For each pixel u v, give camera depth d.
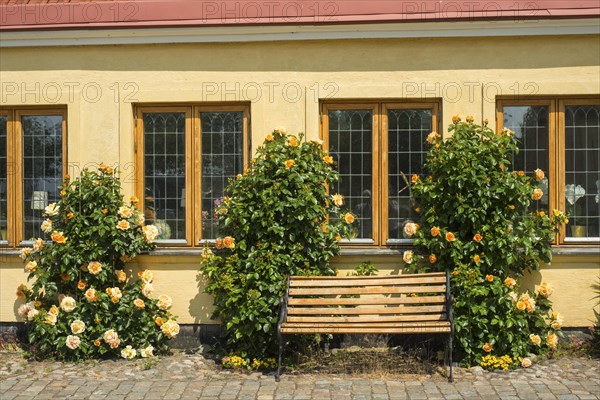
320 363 7.22
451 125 7.45
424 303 7.10
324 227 7.46
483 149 7.28
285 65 7.84
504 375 6.81
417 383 6.55
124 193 7.91
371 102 7.87
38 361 7.35
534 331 7.43
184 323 7.81
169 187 7.98
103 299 7.41
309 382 6.62
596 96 7.73
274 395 6.23
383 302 7.06
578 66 7.67
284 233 7.29
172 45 7.90
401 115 7.86
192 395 6.25
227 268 7.35
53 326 7.38
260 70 7.86
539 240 7.36
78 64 7.96
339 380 6.68
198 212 7.94
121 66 7.93
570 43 7.68
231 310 7.36
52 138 8.09
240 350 7.27
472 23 7.62
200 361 7.38
